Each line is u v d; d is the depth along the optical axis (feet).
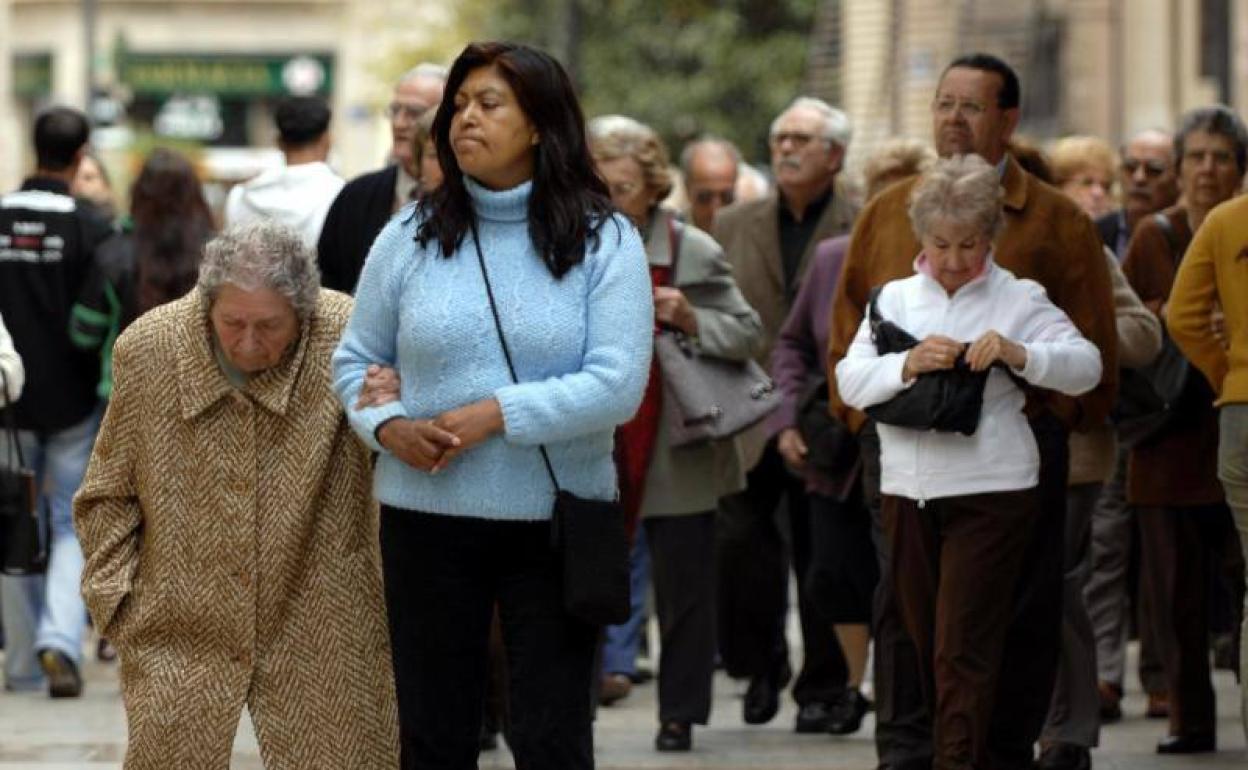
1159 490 56.75
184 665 38.42
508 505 37.27
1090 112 156.76
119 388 38.65
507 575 38.06
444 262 37.58
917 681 49.73
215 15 293.64
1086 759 54.08
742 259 65.00
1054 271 48.88
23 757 57.77
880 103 167.02
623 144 56.54
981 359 45.75
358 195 57.36
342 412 38.73
